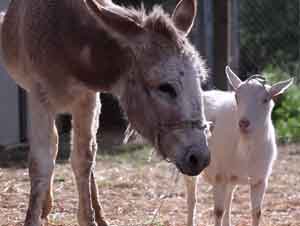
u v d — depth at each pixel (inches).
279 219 294.2
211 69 424.8
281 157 414.6
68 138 451.5
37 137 229.5
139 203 321.1
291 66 508.1
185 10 212.8
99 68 216.2
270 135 251.1
